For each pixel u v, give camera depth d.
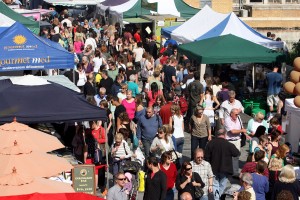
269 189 16.08
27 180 11.58
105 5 43.94
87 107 16.89
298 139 20.69
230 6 48.03
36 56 20.02
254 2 48.16
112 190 15.03
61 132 19.41
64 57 20.30
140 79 33.12
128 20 40.47
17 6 40.38
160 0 40.69
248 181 14.88
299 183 15.23
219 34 29.31
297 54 30.67
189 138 24.30
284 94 26.05
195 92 24.05
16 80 17.83
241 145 22.52
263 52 25.97
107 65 29.97
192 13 41.22
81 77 26.95
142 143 19.64
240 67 28.80
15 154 12.55
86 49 31.86
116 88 24.70
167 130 17.84
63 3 46.66
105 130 18.05
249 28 29.47
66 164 13.04
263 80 27.91
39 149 13.73
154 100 24.36
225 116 19.89
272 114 25.36
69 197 10.27
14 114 16.30
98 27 40.72
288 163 18.28
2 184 11.42
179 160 19.09
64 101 16.94
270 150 17.73
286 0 46.84
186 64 28.17
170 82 27.31
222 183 17.52
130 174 16.47
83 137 18.23
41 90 17.34
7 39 19.77
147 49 37.75
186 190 15.41
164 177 15.32
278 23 44.34
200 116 19.75
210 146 17.39
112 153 17.92
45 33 34.31
